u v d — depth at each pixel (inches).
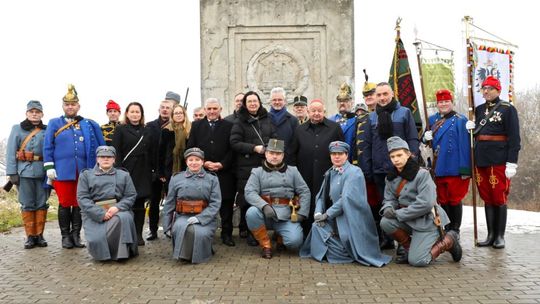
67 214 268.8
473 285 185.0
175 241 227.6
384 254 236.8
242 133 261.7
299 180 245.3
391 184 227.9
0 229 350.6
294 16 350.9
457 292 176.6
